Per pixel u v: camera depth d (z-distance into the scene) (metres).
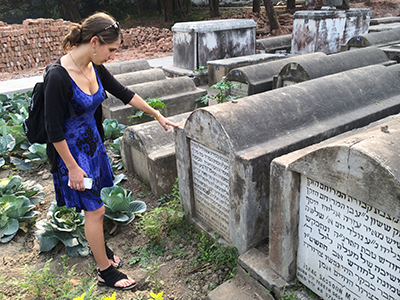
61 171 2.25
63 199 2.41
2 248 3.15
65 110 2.06
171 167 3.75
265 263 2.46
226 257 2.75
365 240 1.74
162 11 27.28
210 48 9.20
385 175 1.48
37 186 3.93
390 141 1.66
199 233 3.16
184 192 3.23
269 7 15.53
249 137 2.52
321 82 3.29
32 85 9.27
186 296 2.56
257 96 2.90
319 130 2.77
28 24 12.98
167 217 3.28
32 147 4.78
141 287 2.67
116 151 4.73
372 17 19.11
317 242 2.05
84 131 2.24
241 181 2.41
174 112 6.21
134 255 3.02
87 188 2.21
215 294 2.47
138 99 2.72
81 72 2.09
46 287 2.64
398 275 1.62
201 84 9.09
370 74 3.62
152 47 14.98
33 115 2.16
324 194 1.90
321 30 10.10
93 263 2.92
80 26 2.01
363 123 3.07
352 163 1.62
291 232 2.15
